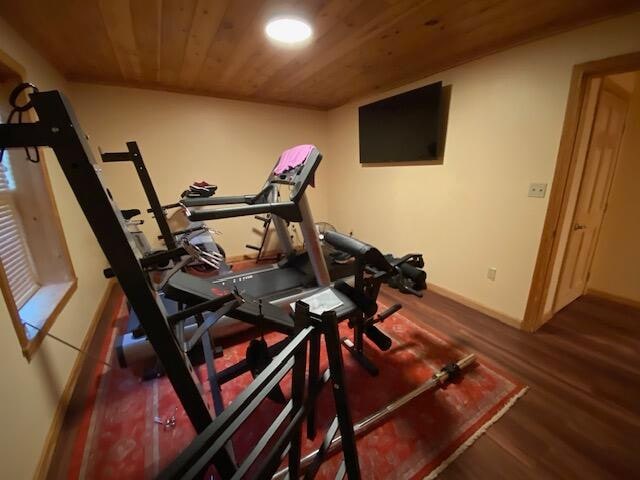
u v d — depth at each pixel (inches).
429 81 101.7
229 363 74.6
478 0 57.8
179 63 92.1
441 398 61.6
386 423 55.7
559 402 60.6
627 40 60.2
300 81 112.7
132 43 76.0
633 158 96.9
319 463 38.3
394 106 114.5
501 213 88.6
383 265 64.2
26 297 64.5
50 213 70.6
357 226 154.6
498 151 86.5
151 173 124.9
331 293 67.1
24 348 48.3
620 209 101.2
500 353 76.2
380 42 76.7
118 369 72.1
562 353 76.2
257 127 143.0
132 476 47.3
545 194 77.8
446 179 104.0
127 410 60.0
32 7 57.2
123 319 94.3
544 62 73.0
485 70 85.6
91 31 68.6
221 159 137.8
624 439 52.7
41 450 48.2
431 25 67.8
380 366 71.8
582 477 46.4
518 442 52.1
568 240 86.8
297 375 33.0
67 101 28.9
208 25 65.9
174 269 48.8
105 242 31.6
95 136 112.3
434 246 113.0
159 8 58.7
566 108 70.7
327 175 170.7
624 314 95.5
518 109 80.0
